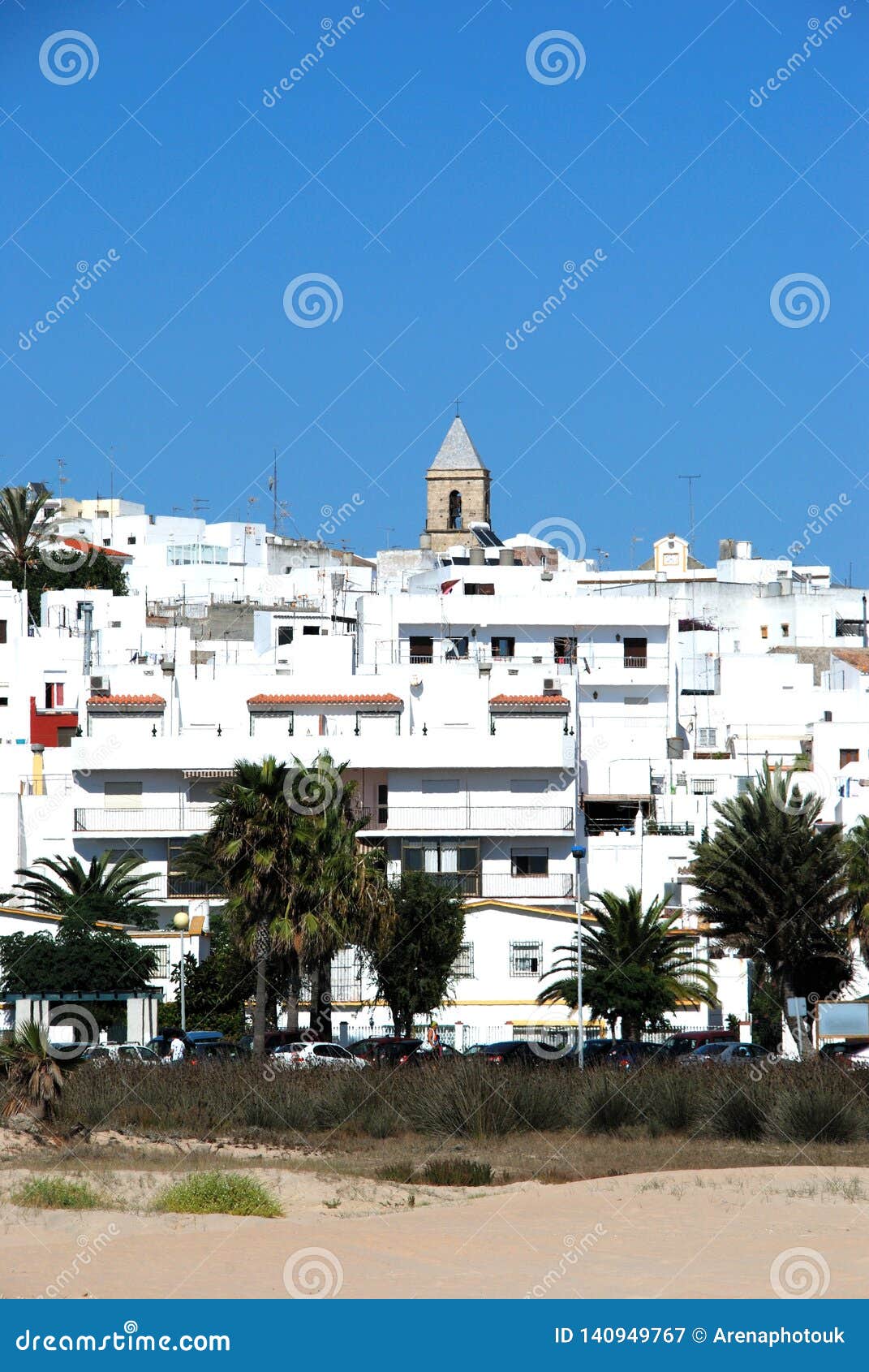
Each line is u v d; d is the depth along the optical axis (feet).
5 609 338.75
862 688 379.14
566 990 208.13
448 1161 132.16
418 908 219.82
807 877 212.64
